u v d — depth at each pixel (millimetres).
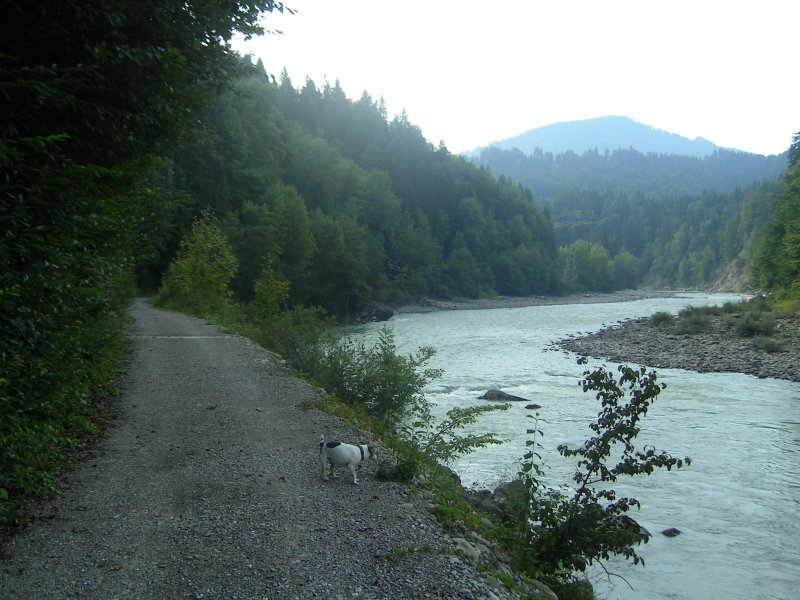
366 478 7203
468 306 98562
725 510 11445
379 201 100188
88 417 9086
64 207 6031
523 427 17578
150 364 14555
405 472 7262
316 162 89062
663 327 47844
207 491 6480
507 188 150000
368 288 74438
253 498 6316
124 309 21094
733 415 19500
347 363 14789
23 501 5832
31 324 5539
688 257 173375
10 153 4910
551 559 6652
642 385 6848
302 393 11969
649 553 9672
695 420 18766
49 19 6230
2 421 5281
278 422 9602
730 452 15211
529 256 129250
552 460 14172
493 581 5109
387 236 99500
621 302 107562
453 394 23203
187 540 5270
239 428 9156
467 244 124750
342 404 11984
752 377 27453
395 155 124562
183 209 50375
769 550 9820
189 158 56125
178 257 39938
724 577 8922
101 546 5098
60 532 5332
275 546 5207
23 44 6383
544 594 5773
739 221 151875
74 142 6926
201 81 8789
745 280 132375
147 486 6574
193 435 8695
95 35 6695
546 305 103250
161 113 7895
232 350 17516
